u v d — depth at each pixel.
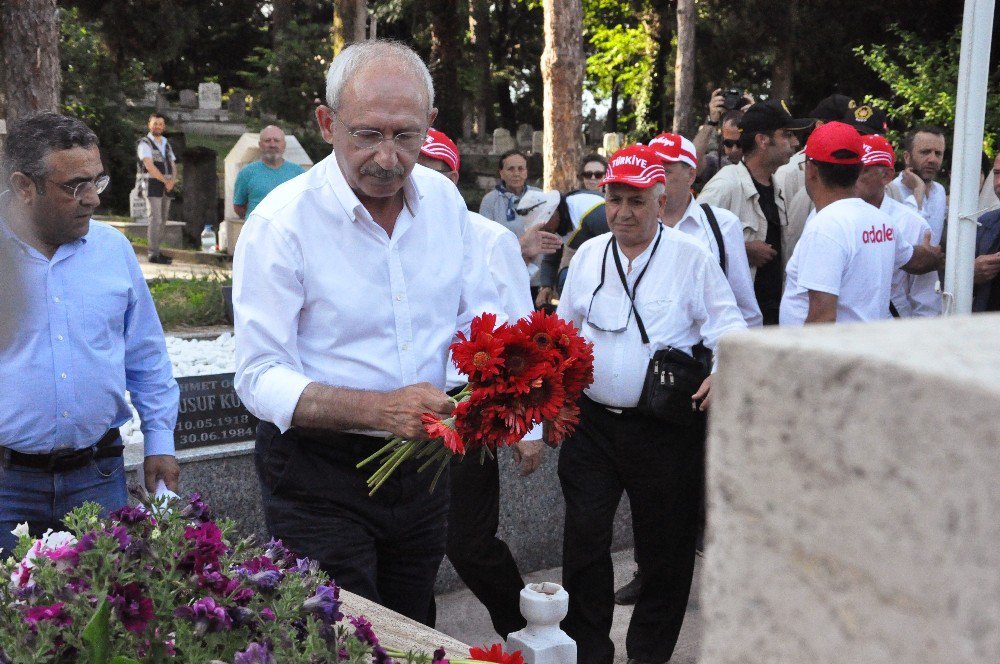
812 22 26.62
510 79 37.47
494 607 4.21
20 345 2.74
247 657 1.33
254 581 1.48
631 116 33.12
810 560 0.57
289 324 2.58
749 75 30.03
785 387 0.57
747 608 0.61
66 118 2.71
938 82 18.88
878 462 0.53
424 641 1.93
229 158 15.13
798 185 5.19
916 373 0.51
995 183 5.30
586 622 3.96
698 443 3.94
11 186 2.66
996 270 4.71
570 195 5.93
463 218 2.83
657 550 3.99
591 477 3.93
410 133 2.47
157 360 3.09
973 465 0.49
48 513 2.84
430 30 31.19
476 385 2.36
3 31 8.33
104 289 2.86
